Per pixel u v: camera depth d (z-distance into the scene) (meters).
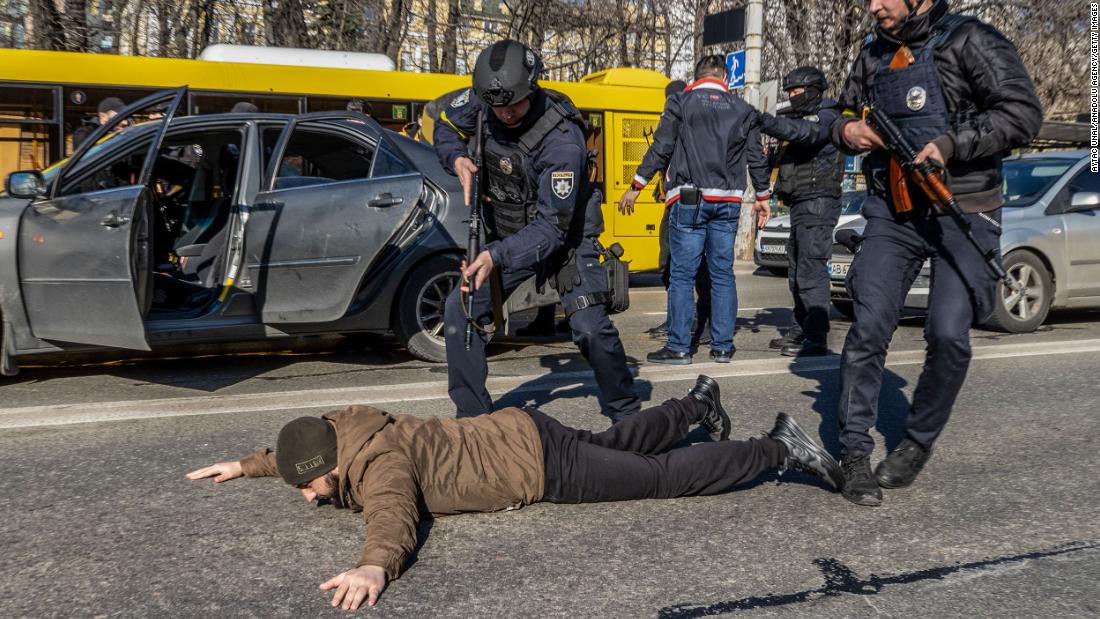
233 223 5.91
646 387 5.65
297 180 6.05
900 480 3.73
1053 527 3.34
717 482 3.50
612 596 2.77
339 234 5.92
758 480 3.86
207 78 10.72
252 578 2.89
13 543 3.16
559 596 2.77
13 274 5.36
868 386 3.64
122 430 4.59
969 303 3.55
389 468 2.96
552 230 3.78
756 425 4.75
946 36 3.44
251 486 3.75
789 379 5.91
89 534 3.24
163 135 5.29
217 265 6.18
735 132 6.22
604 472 3.35
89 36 15.77
